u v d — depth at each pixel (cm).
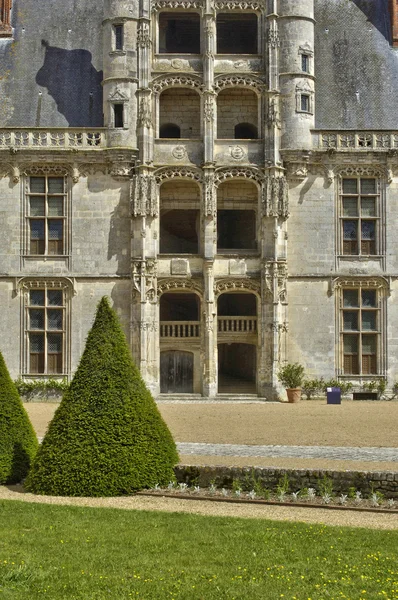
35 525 2448
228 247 7075
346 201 6400
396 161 6362
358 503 2783
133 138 6316
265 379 6203
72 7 7050
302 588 1888
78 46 6850
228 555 2144
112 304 6294
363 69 6750
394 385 6288
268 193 6259
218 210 7050
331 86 6662
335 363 6300
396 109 6606
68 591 1858
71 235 6328
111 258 6312
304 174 6353
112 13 6394
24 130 6338
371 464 3281
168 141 6341
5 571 1975
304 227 6359
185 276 6284
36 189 6378
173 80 6375
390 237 6375
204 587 1891
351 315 6366
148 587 1888
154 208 6269
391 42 6906
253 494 2892
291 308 6322
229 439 4094
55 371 6312
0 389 3319
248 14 6744
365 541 2269
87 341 3191
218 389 6488
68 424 3044
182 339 6328
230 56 6419
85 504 2803
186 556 2133
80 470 2967
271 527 2433
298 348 6306
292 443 3953
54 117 6544
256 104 6594
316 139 6378
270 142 6294
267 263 6231
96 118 6550
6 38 6912
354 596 1836
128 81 6341
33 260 6319
